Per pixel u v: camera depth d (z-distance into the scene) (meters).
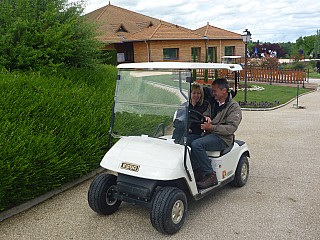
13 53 7.65
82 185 5.45
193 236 3.95
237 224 4.19
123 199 4.09
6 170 4.22
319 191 5.12
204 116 4.57
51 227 4.18
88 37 8.98
